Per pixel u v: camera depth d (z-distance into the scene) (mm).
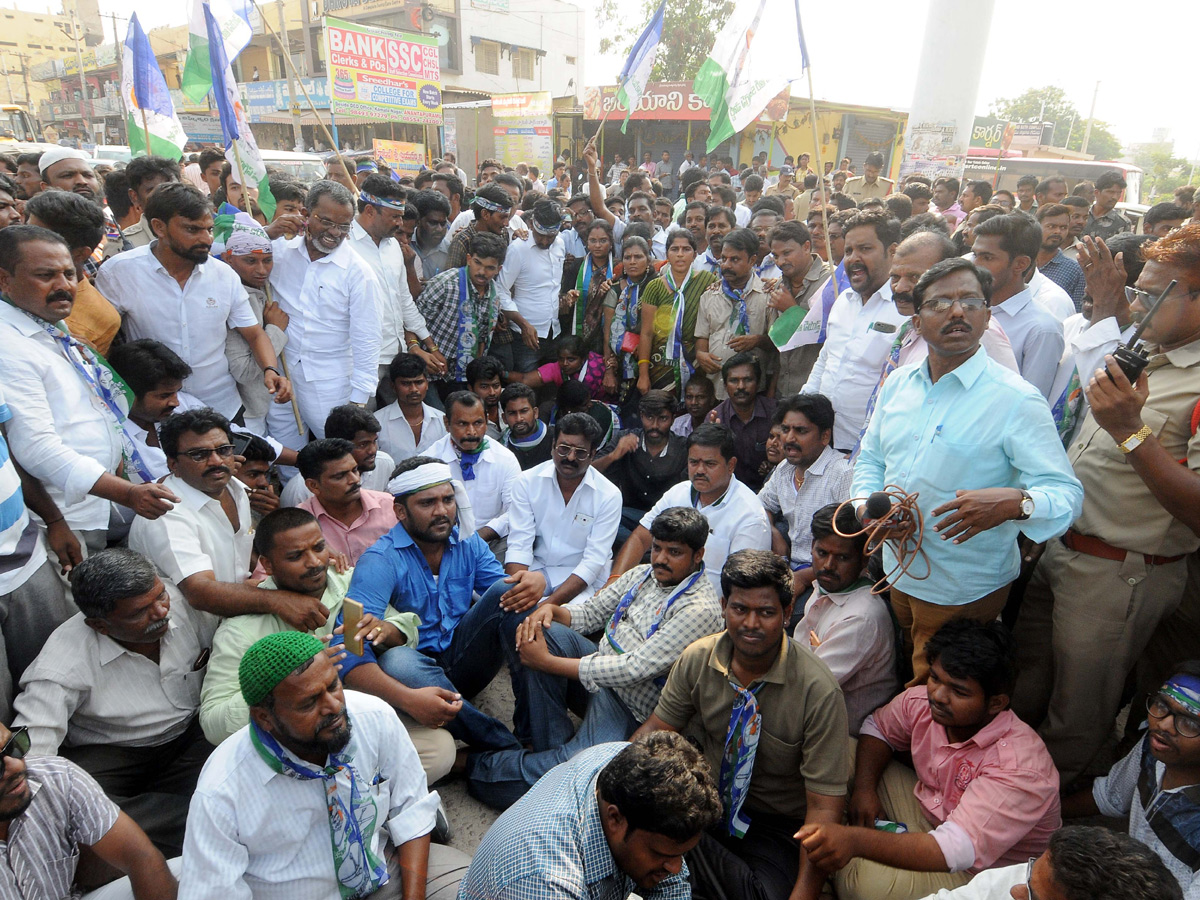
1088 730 2781
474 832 2848
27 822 1953
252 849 2049
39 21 49750
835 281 4273
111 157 13367
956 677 2342
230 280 3830
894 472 2617
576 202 6723
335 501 3475
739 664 2518
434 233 6250
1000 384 2352
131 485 2709
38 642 2727
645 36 6195
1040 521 2170
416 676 2932
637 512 4734
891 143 22391
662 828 1643
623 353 5898
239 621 2762
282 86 23203
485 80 29000
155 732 2705
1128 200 16031
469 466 4238
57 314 2779
